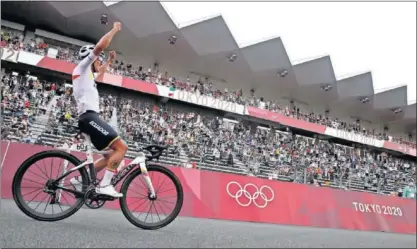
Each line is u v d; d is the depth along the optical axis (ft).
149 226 11.74
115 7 66.49
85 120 11.66
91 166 11.64
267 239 8.91
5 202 19.69
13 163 27.37
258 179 34.78
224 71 88.07
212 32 74.28
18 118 43.88
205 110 77.05
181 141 55.01
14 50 59.26
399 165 90.99
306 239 8.66
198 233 10.59
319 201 36.45
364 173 70.08
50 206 15.05
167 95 69.21
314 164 66.18
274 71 86.53
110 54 13.20
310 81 90.58
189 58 83.10
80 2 64.75
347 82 91.91
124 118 61.16
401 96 98.43
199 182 32.17
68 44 75.36
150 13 68.44
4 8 65.62
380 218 38.81
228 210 31.94
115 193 11.49
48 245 6.92
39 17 68.85
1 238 7.40
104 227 10.91
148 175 12.30
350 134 88.28
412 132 120.98
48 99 57.21
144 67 85.46
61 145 28.89
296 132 87.51
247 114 75.77
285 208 34.50
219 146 59.00
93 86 12.05
